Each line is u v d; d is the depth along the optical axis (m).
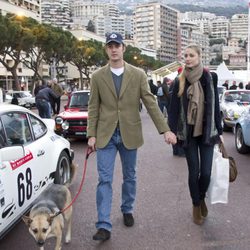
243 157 10.34
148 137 14.60
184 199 6.50
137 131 4.96
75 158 10.66
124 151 5.02
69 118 13.14
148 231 5.13
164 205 6.20
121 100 4.86
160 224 5.37
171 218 5.60
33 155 5.41
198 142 5.08
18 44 43.81
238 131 11.09
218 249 4.58
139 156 10.66
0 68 65.31
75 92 14.56
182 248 4.62
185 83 4.94
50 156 6.13
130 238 4.92
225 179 5.08
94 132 4.93
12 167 4.68
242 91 16.98
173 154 10.71
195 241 4.80
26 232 5.21
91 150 5.01
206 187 5.20
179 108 5.02
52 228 4.17
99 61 76.06
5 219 4.48
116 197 6.65
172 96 5.04
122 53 4.85
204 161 5.10
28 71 75.94
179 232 5.09
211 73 4.98
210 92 4.90
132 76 4.86
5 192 4.45
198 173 5.15
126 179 5.20
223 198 5.12
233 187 7.20
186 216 5.67
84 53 71.25
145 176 8.23
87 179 8.09
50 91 16.19
